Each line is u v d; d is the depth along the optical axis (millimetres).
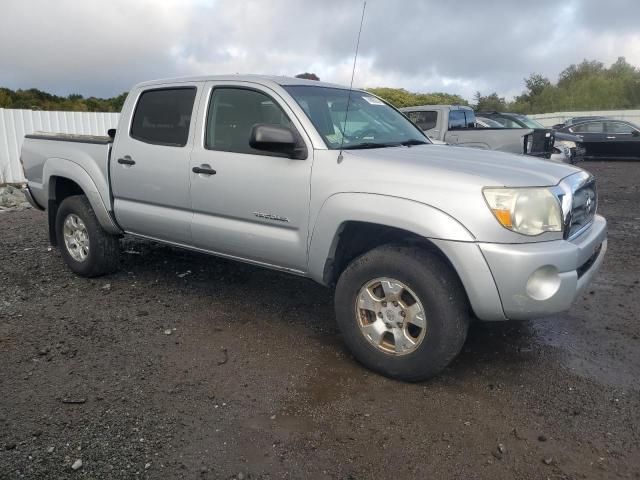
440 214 3348
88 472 2789
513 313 3352
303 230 3930
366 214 3562
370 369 3797
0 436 3064
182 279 5746
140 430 3135
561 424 3225
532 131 10383
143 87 5070
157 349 4148
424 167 3529
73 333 4410
